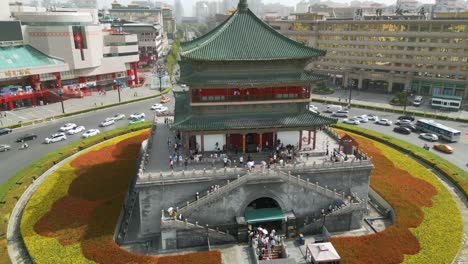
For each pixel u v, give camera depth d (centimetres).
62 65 12900
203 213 5322
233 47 5703
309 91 6012
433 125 9631
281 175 5347
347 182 5762
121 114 11681
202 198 5219
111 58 14988
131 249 5181
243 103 5894
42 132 10144
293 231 5438
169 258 4797
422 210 5731
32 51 12800
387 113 12044
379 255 4731
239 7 6209
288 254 4981
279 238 5109
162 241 5144
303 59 5753
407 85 14338
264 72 5872
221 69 5759
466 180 6794
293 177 5388
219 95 5831
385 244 4941
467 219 5653
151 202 5334
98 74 14662
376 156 7900
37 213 5703
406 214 5591
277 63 5841
